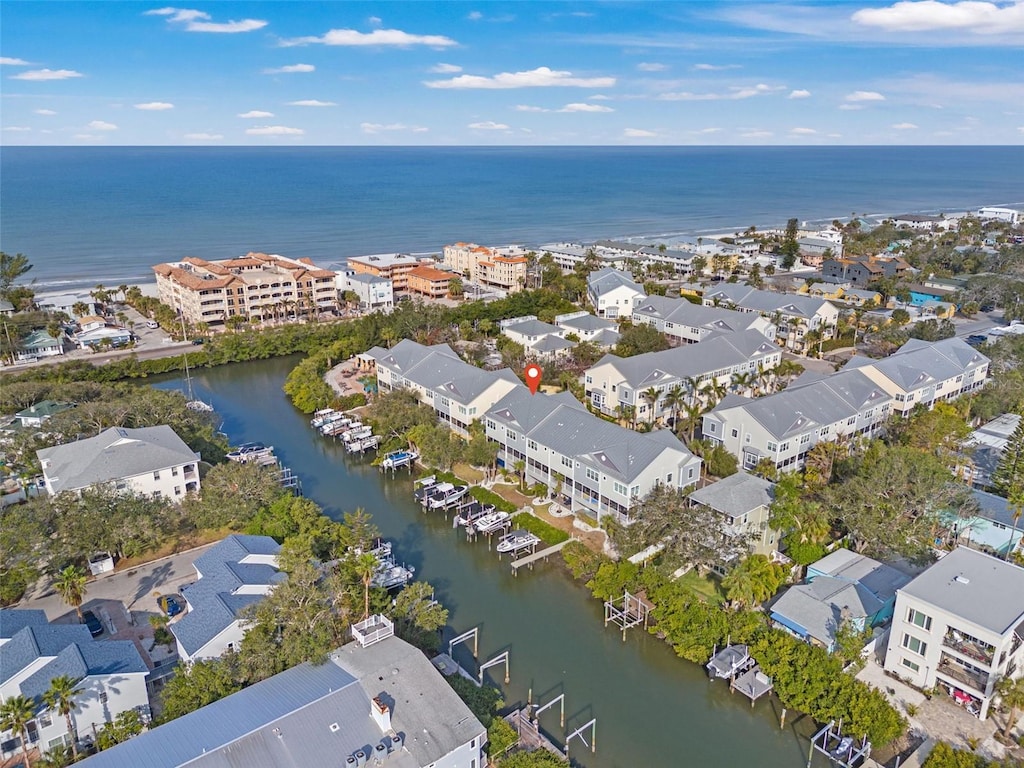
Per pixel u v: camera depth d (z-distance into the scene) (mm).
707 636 61375
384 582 71062
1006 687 51906
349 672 50594
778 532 76188
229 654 55094
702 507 72438
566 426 88125
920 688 57281
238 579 62656
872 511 73250
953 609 54281
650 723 56188
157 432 88875
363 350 151875
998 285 190125
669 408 110562
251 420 121875
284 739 44375
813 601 63281
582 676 61531
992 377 122875
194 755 42812
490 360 140750
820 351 150500
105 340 156500
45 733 49031
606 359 113188
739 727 55906
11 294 180875
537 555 78500
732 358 121250
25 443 90562
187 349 157750
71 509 71750
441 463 94688
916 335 146625
